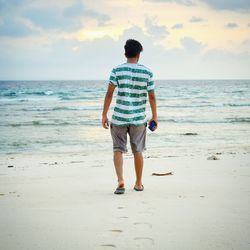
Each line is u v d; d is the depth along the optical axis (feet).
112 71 15.34
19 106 136.98
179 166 24.45
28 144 51.19
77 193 15.62
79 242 9.30
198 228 10.27
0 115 101.96
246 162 25.71
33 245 9.16
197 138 55.06
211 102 157.89
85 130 67.15
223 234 9.78
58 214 11.93
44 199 14.46
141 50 15.35
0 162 35.22
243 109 120.98
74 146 48.96
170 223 10.74
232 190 15.47
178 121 83.15
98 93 236.43
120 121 15.34
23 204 13.57
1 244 9.27
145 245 9.05
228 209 12.24
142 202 13.43
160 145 47.67
